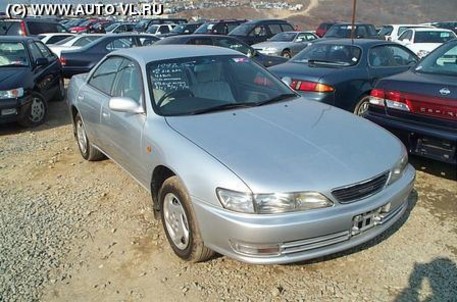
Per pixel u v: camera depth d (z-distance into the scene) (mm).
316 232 2660
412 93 4293
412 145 4336
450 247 3273
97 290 2936
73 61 11648
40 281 3029
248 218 2607
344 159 2893
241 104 3764
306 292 2846
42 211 4055
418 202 3971
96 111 4520
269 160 2812
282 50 15281
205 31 19031
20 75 7090
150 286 2953
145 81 3725
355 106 6125
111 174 4910
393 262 3115
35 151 5883
